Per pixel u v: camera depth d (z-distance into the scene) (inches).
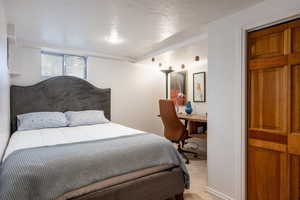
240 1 67.4
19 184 47.2
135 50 140.8
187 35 106.2
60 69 142.3
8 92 100.9
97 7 73.4
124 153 67.6
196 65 158.7
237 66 75.1
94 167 59.7
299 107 61.5
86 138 86.0
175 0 67.5
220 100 82.4
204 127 143.6
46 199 49.3
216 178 84.0
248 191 74.3
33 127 109.3
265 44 69.6
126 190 65.2
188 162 126.5
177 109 175.2
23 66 123.8
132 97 171.9
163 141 81.4
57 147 67.4
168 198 77.4
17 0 67.6
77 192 56.6
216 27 84.4
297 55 61.2
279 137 65.9
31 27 95.0
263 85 70.4
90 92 145.0
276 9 63.6
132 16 81.1
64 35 107.6
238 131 74.8
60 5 71.8
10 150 66.9
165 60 153.0
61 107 133.1
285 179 64.4
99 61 153.7
